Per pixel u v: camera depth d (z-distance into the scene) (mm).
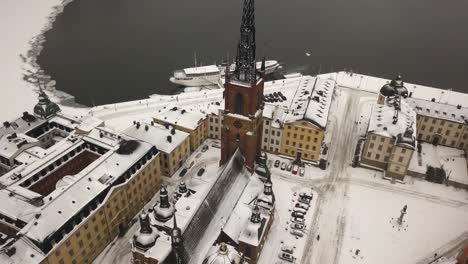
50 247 91750
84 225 101188
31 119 143625
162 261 88625
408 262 110938
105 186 106875
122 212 115438
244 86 109250
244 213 109688
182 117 149500
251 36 103438
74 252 100125
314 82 165875
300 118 139875
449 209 129125
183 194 118688
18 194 105062
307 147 144500
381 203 130500
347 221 123250
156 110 174250
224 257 88625
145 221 97562
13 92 188875
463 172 143000
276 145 149250
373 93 192375
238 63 108625
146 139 135500
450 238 118562
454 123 151625
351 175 142125
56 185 109812
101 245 110375
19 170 115688
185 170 140125
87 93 193625
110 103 185875
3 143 127438
